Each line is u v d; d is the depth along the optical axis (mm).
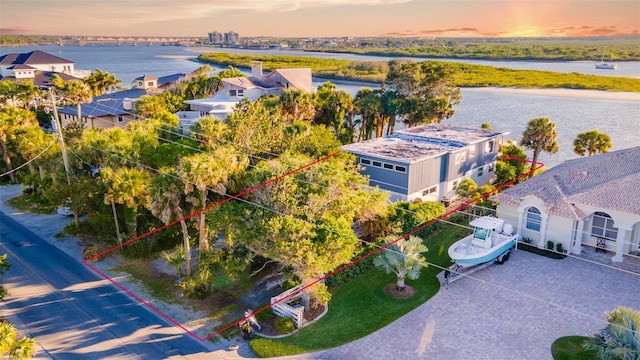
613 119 88312
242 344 23250
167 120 53125
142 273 31047
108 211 35312
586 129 78188
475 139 47125
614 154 40312
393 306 26031
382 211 31125
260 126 42125
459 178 45031
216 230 27703
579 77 156875
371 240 31500
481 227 29953
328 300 25188
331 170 29688
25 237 37250
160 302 27375
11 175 52406
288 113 55594
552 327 23828
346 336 23484
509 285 28094
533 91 136250
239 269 26875
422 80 80812
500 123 85750
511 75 164750
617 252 30797
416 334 23500
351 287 28109
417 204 36438
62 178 37906
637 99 116875
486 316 24922
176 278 30188
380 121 65688
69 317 25891
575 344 22344
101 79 89188
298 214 26500
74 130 54438
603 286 27797
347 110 61438
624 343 18844
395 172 40156
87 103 76250
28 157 45344
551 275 29250
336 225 24547
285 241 23125
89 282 29922
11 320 25609
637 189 31109
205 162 26188
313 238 23781
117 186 30625
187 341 23609
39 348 23109
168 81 95625
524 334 23312
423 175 40906
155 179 27609
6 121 50156
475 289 27734
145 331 24500
